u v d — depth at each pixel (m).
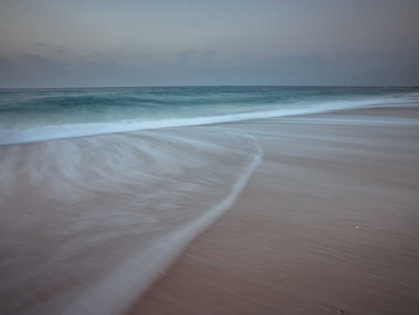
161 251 2.77
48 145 7.45
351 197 4.03
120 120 13.59
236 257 2.66
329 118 13.18
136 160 6.05
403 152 6.59
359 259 2.62
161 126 11.65
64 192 4.33
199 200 3.98
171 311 2.05
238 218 3.43
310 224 3.27
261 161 5.88
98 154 6.54
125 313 2.04
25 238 3.02
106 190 4.40
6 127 10.89
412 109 16.69
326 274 2.42
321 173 5.11
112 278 2.39
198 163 5.80
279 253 2.72
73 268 2.52
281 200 3.95
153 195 4.19
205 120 13.73
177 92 34.53
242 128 10.37
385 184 4.54
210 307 2.08
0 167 5.57
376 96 34.34
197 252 2.74
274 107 20.61
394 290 2.24
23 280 2.36
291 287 2.27
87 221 3.40
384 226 3.21
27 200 4.03
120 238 3.01
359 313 2.02
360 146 7.23
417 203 3.82
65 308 2.08
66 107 17.78
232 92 42.22
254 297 2.17
